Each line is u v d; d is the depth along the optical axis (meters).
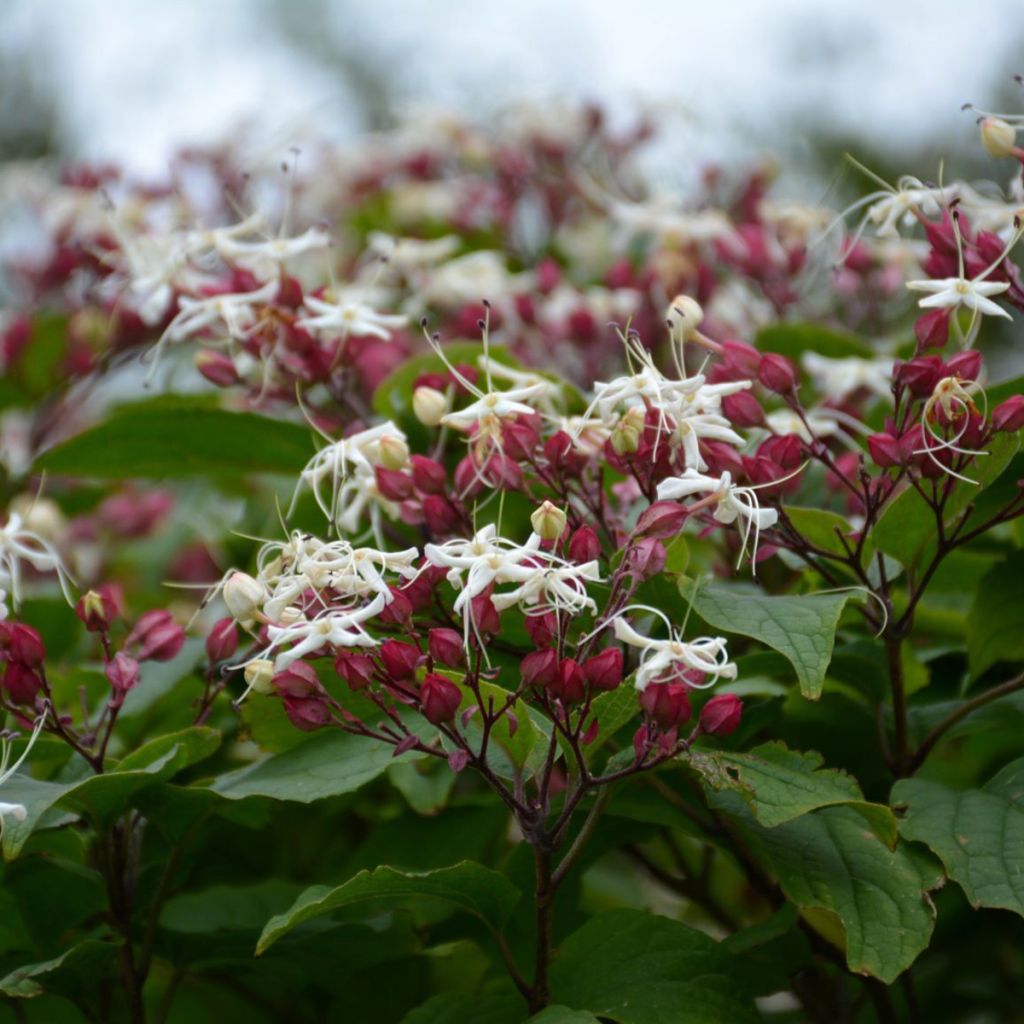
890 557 0.79
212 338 0.91
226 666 0.80
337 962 0.82
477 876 0.75
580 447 0.79
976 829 0.75
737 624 0.74
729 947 0.77
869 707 0.82
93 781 0.76
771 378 0.79
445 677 0.74
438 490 0.80
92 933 0.82
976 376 0.77
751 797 0.73
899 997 0.87
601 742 0.75
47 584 1.01
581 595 0.73
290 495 0.94
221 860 0.88
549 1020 0.74
